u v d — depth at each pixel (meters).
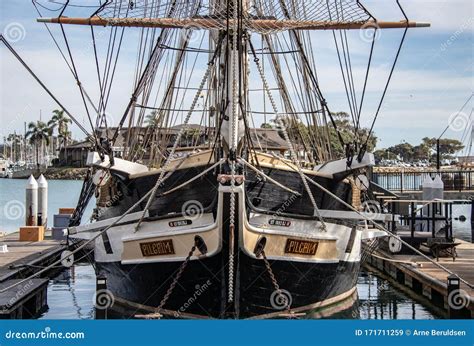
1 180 81.69
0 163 92.94
